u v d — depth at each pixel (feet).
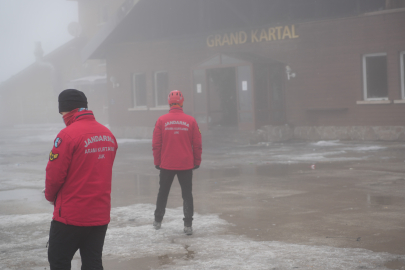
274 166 39.24
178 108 19.60
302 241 17.12
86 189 10.76
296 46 66.03
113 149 11.55
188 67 77.15
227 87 73.15
